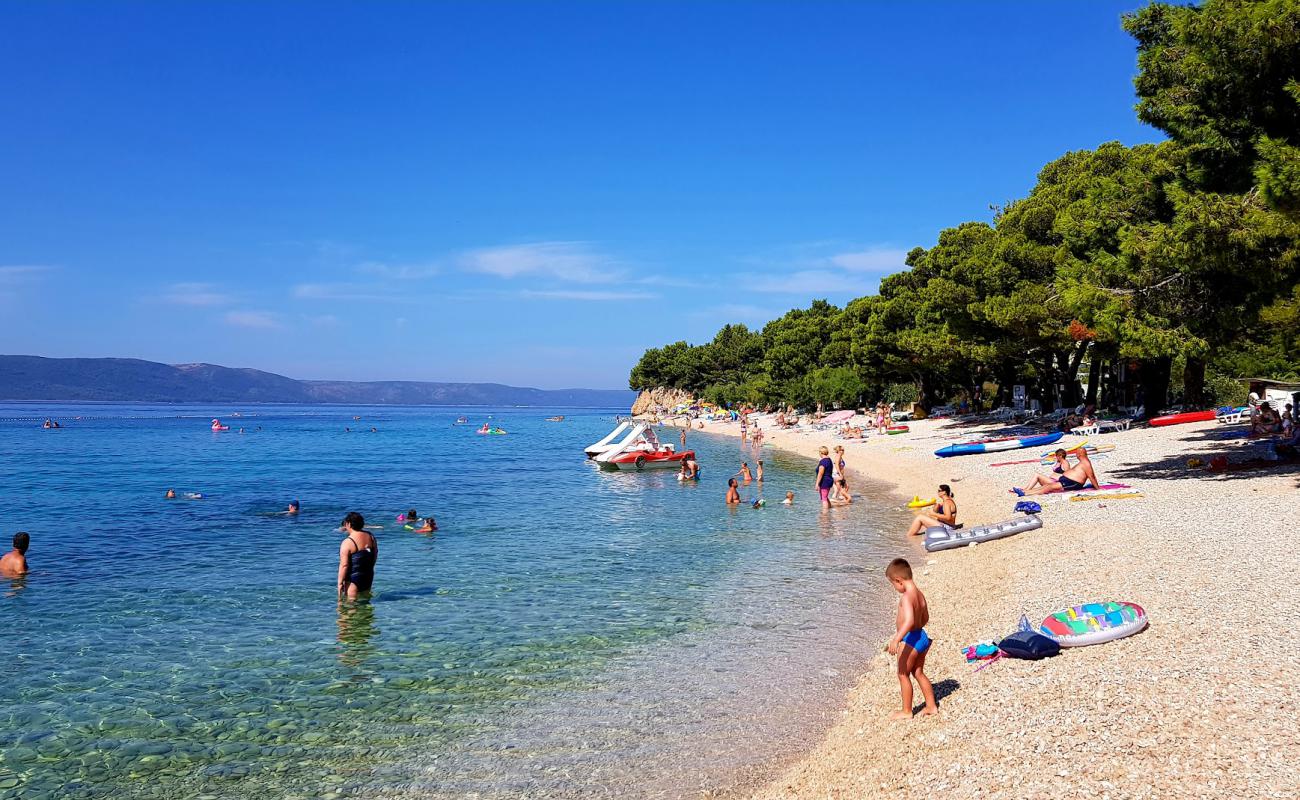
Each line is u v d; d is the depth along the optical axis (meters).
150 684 10.73
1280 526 14.55
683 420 112.75
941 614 12.30
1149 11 22.33
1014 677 8.61
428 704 9.93
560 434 101.69
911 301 53.56
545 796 7.53
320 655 11.90
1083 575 12.70
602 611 14.21
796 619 13.43
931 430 51.78
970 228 47.50
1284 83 18.02
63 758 8.52
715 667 11.06
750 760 8.12
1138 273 20.86
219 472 45.50
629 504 29.86
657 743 8.64
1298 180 15.41
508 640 12.55
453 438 91.06
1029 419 45.75
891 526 23.00
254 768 8.24
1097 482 22.11
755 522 24.50
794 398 88.44
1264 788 5.47
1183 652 8.38
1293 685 7.13
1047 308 34.00
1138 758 6.18
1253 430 27.86
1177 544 14.00
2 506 30.27
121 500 32.09
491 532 23.34
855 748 7.86
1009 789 6.14
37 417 180.62
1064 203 36.72
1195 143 19.98
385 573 17.62
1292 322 22.77
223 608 14.70
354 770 8.16
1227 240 17.55
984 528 17.97
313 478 41.59
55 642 12.62
